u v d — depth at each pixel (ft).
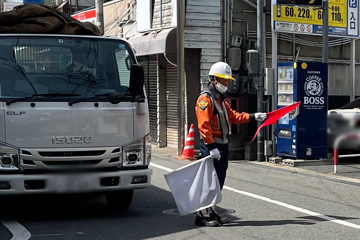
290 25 46.96
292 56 52.13
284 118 42.65
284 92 42.63
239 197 28.96
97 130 21.89
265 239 20.30
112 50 23.67
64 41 23.20
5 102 21.06
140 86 22.66
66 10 78.02
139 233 21.02
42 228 21.79
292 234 21.11
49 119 21.34
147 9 52.08
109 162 22.09
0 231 21.33
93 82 22.66
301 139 41.63
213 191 21.99
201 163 22.08
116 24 61.16
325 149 42.19
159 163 41.68
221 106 22.24
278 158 43.55
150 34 50.42
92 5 79.15
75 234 20.76
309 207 26.53
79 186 21.52
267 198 28.73
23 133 21.08
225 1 48.21
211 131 21.65
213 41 47.98
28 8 24.20
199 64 48.19
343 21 52.31
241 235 20.86
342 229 22.02
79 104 21.77
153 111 55.21
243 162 44.55
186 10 46.88
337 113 41.60
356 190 31.68
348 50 55.93
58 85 22.09
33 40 22.81
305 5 42.50
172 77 51.98
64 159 21.40
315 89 41.55
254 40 49.39
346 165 42.16
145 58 56.29
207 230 21.62
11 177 20.80
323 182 34.50
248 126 48.26
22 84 21.76
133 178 22.44
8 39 22.58
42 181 21.22
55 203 27.81
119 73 23.34
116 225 22.39
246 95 47.91
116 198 25.36
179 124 46.50
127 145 22.48
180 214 23.17
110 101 22.22
